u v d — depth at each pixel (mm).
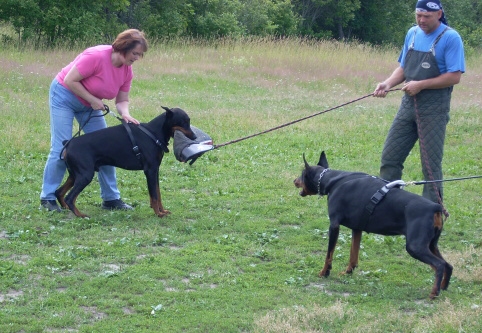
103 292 5637
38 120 10516
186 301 5578
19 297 5516
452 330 5184
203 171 8680
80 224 6801
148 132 7039
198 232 6828
